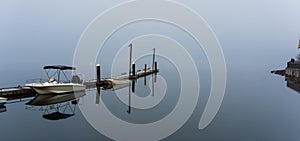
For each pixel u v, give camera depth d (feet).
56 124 74.54
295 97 119.75
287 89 144.56
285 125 74.54
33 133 66.03
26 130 68.59
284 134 66.39
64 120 78.74
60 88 113.80
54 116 83.46
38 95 112.16
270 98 116.16
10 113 86.74
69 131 68.13
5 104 99.81
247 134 66.18
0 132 66.49
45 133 66.13
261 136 64.54
